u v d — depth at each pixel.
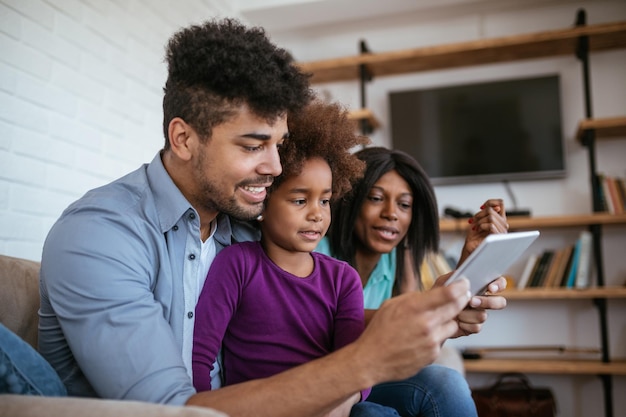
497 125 3.37
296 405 0.82
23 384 0.89
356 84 3.63
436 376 1.34
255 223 1.30
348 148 1.28
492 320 3.35
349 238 1.65
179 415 0.71
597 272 3.03
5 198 1.79
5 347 0.90
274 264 1.18
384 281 1.77
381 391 1.36
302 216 1.16
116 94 2.37
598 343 3.21
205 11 3.13
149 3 2.63
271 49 1.05
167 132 1.09
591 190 3.09
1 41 1.79
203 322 1.11
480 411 2.94
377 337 0.82
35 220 1.91
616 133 3.15
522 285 3.12
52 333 1.05
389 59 3.25
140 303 0.93
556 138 3.28
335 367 0.83
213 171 1.04
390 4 3.27
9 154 1.81
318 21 3.48
